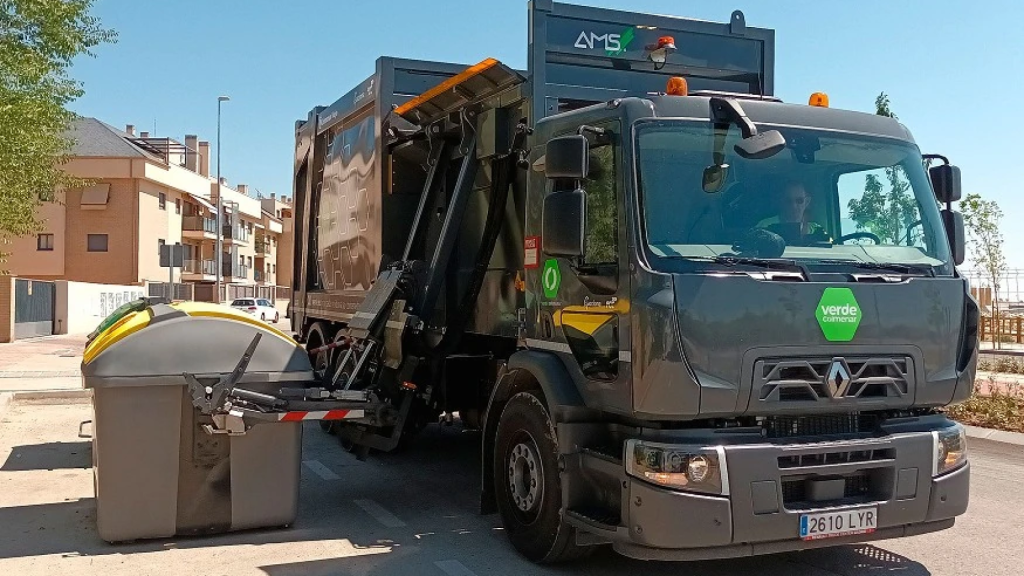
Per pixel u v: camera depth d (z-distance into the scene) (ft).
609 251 17.08
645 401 15.65
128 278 172.86
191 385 19.69
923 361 16.85
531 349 19.84
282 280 302.25
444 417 26.91
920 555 20.08
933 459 16.78
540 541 18.66
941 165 19.43
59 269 171.01
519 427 19.58
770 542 15.78
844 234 17.74
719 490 15.33
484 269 24.35
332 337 33.73
